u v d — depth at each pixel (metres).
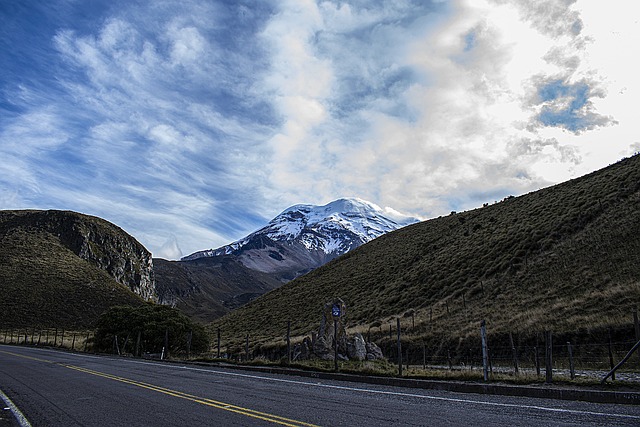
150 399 10.62
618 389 10.05
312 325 43.62
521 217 47.91
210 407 9.31
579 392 9.82
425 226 70.31
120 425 7.79
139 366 21.19
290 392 11.57
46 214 136.50
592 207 39.16
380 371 15.50
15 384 13.95
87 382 14.36
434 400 9.93
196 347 42.56
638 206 35.12
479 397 10.41
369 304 44.66
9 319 70.75
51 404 10.16
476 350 25.11
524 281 33.25
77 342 50.59
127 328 40.31
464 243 49.19
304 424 7.43
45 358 26.64
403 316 36.81
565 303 26.28
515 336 24.31
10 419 8.52
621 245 31.05
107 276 106.81
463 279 39.28
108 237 147.00
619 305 23.16
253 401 10.04
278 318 53.41
